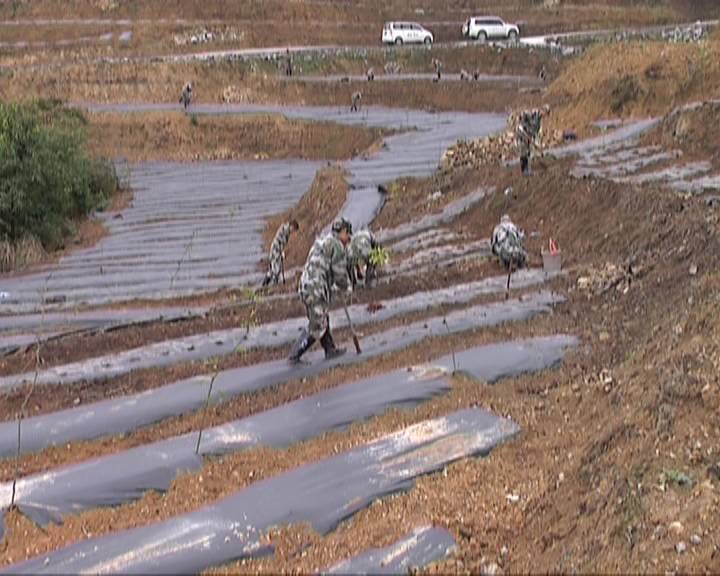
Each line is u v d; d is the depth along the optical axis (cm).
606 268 1274
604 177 1683
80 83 4053
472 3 5338
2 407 945
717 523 538
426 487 732
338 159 3538
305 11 5131
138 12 5034
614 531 578
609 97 2714
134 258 1931
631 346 955
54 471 788
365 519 693
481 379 941
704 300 902
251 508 707
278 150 3669
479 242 1603
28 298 1548
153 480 765
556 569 578
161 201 2756
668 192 1430
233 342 1123
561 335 1051
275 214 2442
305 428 850
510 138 2353
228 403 928
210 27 4909
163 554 650
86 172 2617
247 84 4184
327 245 1008
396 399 895
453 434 815
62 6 5059
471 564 627
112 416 900
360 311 1211
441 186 2036
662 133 2145
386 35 4781
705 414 672
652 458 636
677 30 4234
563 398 877
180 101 4075
